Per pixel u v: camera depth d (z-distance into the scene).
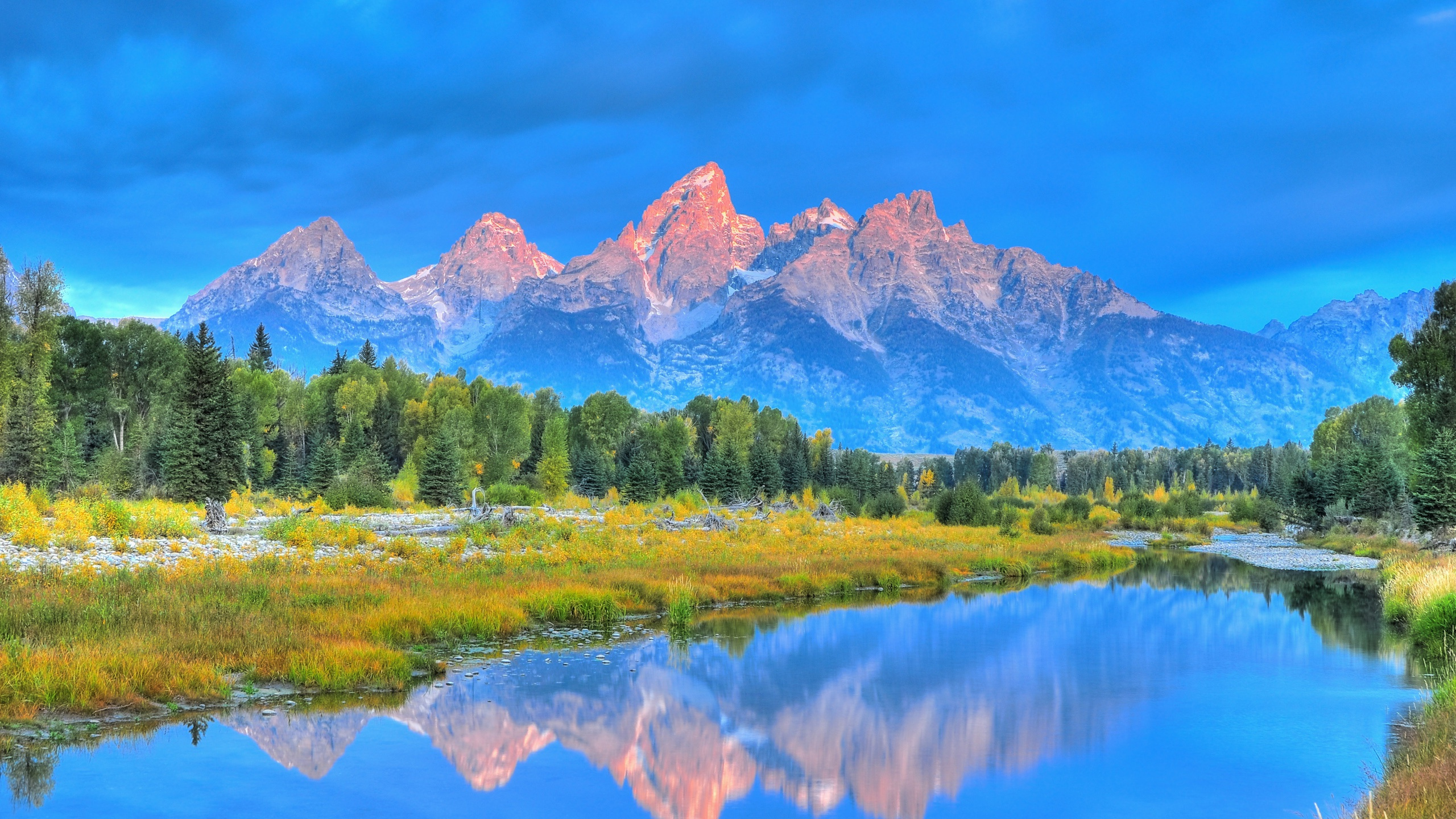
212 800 14.14
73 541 32.53
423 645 24.31
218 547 35.62
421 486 71.69
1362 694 21.92
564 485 85.50
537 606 28.84
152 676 18.33
